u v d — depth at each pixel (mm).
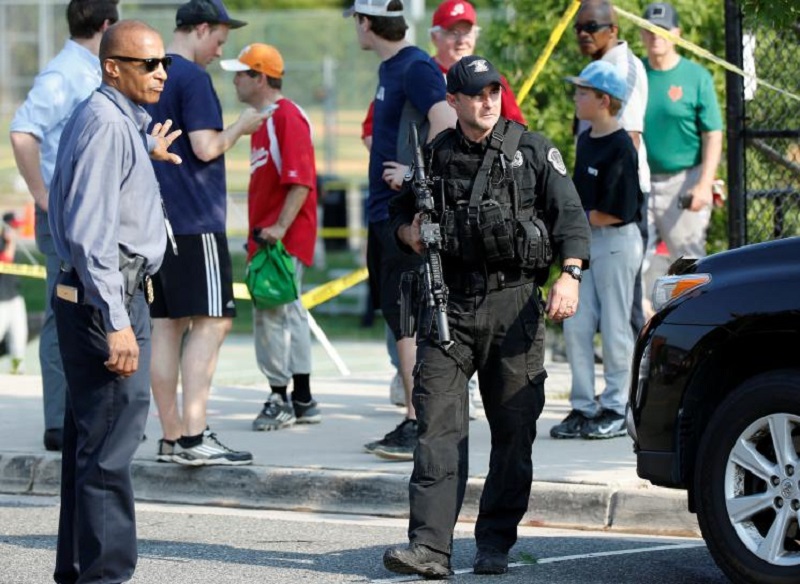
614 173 29359
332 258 83688
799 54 32094
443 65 32188
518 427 22156
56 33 93062
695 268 21359
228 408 36812
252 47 32938
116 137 19344
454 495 21797
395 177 27531
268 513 27812
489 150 21703
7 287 49406
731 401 20453
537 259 21547
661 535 25234
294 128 32375
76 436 20266
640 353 21625
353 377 42625
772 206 32656
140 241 19719
